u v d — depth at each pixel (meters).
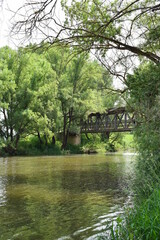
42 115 35.28
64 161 23.06
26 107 33.81
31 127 33.81
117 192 9.45
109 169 16.53
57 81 35.22
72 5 6.96
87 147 39.81
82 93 36.19
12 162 22.38
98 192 9.56
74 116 37.88
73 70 36.28
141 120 7.57
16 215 6.82
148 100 7.38
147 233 3.98
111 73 8.08
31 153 34.47
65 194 9.29
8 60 34.19
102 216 6.58
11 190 10.03
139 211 4.70
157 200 4.54
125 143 43.94
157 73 7.55
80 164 20.08
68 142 41.34
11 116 33.28
